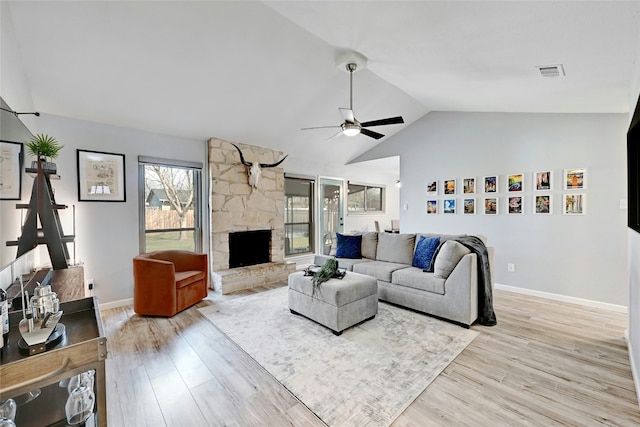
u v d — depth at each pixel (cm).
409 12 198
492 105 398
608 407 176
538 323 303
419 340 264
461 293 293
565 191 374
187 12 240
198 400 185
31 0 210
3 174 179
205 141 442
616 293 344
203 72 308
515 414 170
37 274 236
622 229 339
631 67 216
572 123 368
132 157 372
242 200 469
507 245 425
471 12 179
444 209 496
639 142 216
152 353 244
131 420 168
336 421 166
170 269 321
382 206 802
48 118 315
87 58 263
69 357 110
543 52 210
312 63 335
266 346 254
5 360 107
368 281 307
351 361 229
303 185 608
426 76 329
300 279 317
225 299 387
